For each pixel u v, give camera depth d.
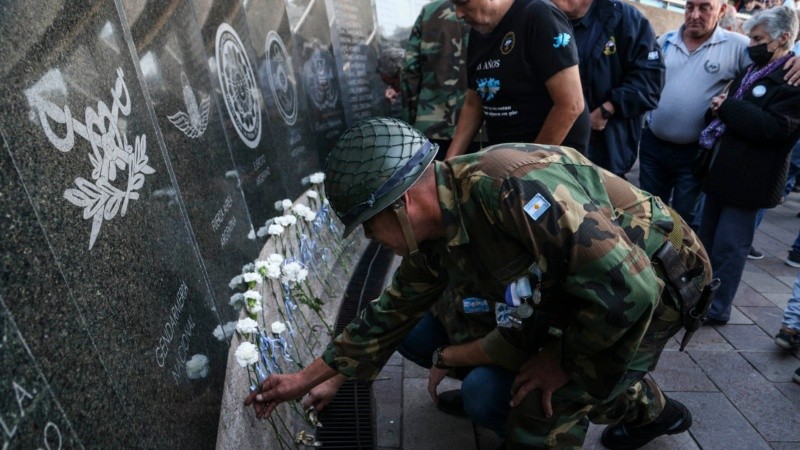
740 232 2.95
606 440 2.20
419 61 3.57
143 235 1.33
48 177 0.98
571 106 2.17
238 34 2.55
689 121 3.54
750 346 2.96
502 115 2.40
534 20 2.16
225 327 1.83
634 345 1.40
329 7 4.25
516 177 1.29
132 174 1.33
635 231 1.49
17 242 0.87
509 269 1.38
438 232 1.39
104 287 1.10
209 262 1.79
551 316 1.56
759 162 2.77
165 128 1.65
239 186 2.26
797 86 2.61
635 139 3.62
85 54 1.21
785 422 2.37
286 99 3.14
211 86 2.15
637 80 3.37
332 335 2.55
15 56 0.96
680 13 9.14
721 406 2.47
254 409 1.77
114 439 1.02
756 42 2.83
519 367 1.70
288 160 3.03
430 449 2.15
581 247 1.27
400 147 1.24
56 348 0.90
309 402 2.07
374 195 1.22
